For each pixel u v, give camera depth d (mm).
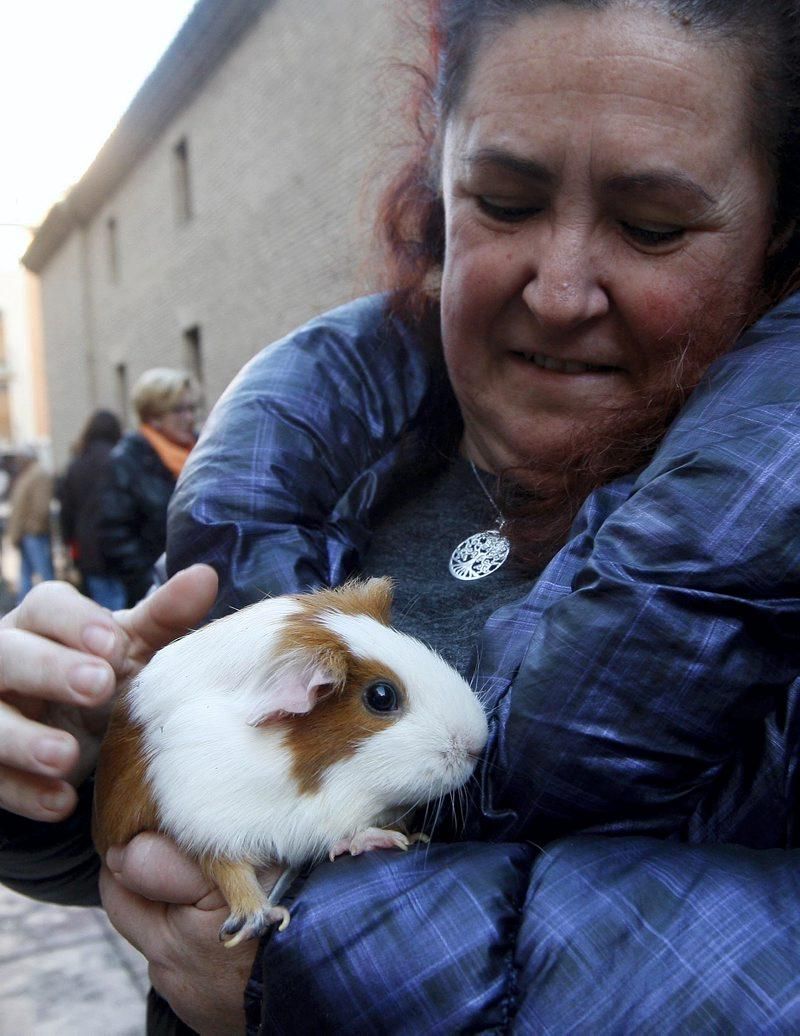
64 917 4258
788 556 896
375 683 1275
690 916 832
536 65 1139
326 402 1519
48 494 10320
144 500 4969
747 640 909
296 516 1458
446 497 1583
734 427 971
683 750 924
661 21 1094
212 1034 1234
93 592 6223
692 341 1218
